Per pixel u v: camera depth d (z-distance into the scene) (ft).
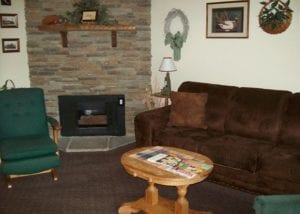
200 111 12.71
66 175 12.19
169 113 13.32
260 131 11.50
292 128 10.93
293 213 6.40
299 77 12.26
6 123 12.35
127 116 16.90
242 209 9.77
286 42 12.34
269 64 12.94
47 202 10.21
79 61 16.24
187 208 8.55
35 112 12.85
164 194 10.75
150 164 8.87
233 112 12.29
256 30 13.05
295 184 9.20
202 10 14.51
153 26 16.28
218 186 11.27
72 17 15.47
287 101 11.41
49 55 16.12
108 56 16.30
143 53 16.48
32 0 15.57
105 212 9.61
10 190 10.99
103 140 16.14
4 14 15.30
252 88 12.48
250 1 13.01
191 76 15.43
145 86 16.78
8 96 12.63
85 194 10.72
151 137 12.51
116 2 15.87
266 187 9.86
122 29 15.40
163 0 15.69
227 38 13.94
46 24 15.43
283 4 12.14
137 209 9.28
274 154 9.95
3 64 15.65
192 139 11.44
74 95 16.33
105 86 16.57
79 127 16.58
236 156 10.22
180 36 15.33
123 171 12.57
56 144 11.62
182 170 8.48
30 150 11.00
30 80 16.38
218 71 14.51
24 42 16.05
